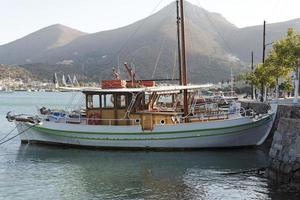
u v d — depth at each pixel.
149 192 24.23
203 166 30.47
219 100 62.12
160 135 35.66
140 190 24.69
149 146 36.00
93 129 37.06
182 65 40.44
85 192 24.58
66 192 24.69
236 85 120.69
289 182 25.16
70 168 30.78
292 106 33.94
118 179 27.39
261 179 26.42
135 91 36.06
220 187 24.83
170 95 40.81
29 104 138.38
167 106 41.00
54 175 28.77
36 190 25.20
